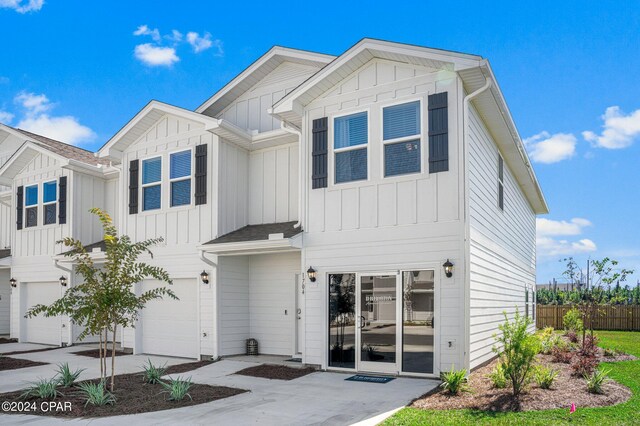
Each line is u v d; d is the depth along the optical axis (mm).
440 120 9945
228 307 12945
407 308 9945
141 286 14156
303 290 11172
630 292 26797
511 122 11883
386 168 10484
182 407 7574
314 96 11445
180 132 13734
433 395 8094
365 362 10305
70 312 8422
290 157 13453
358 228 10617
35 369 11445
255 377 10102
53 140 20234
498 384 8344
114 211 16969
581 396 7758
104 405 7684
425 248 9844
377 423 6531
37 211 17281
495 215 12828
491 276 11906
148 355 13734
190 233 13305
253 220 13867
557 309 25656
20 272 17609
